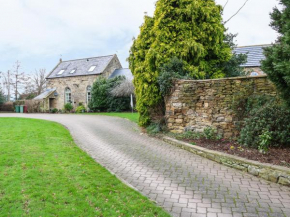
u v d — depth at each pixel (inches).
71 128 398.6
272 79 157.8
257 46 661.9
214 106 254.2
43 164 175.3
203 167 187.0
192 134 268.1
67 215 105.6
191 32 323.6
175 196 135.1
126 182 153.9
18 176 148.3
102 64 1054.4
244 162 175.2
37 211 107.7
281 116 193.8
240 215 113.4
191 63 327.0
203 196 135.0
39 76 1683.1
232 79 240.2
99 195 128.1
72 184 140.9
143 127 370.6
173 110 295.7
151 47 335.0
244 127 224.8
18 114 822.5
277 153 182.9
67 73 1115.3
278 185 149.7
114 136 321.4
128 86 807.1
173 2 329.7
